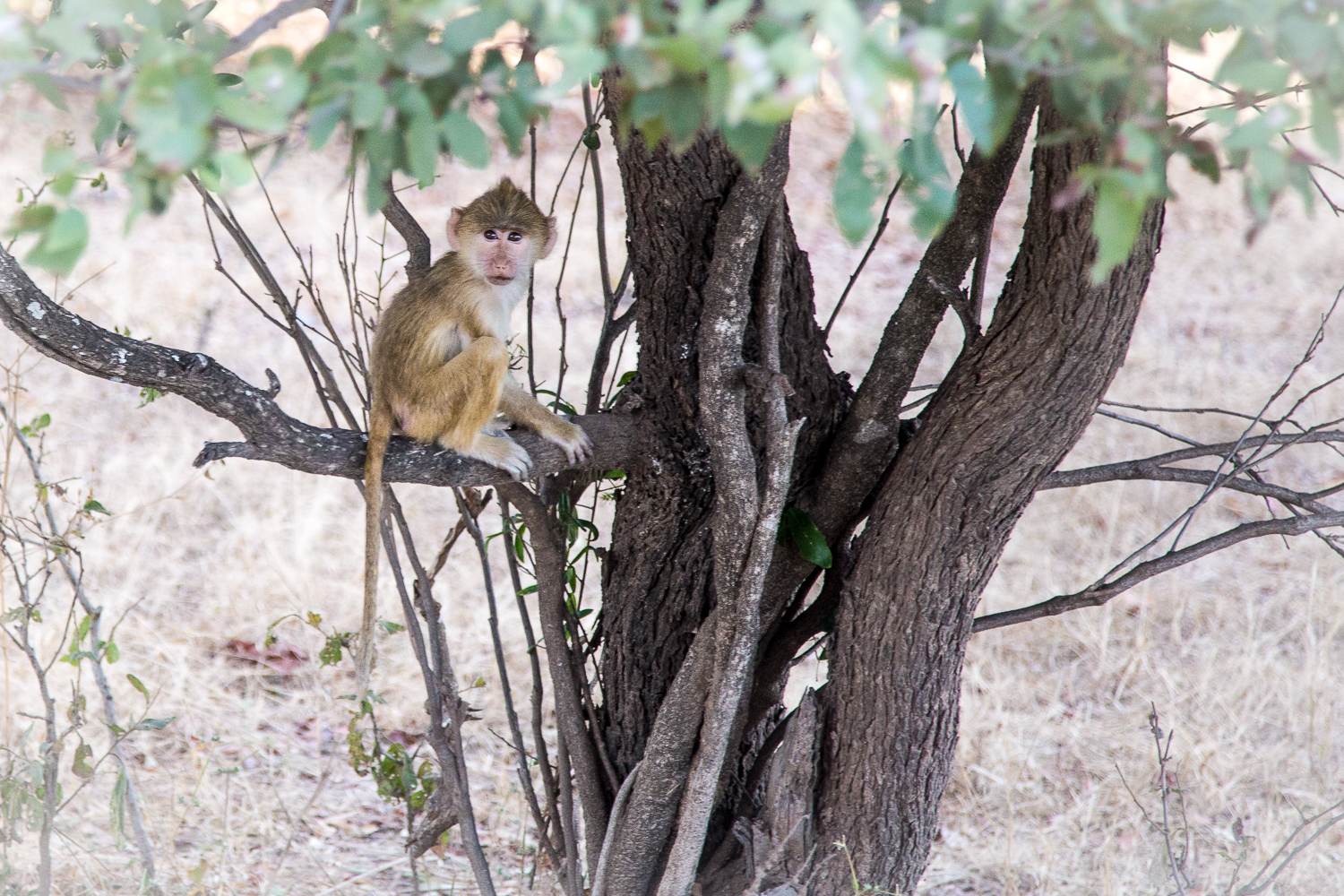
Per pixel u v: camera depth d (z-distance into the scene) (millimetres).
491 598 6305
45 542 6613
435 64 2674
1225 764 8766
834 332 15727
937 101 2506
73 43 2557
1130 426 13602
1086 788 8758
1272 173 2588
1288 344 16219
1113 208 2598
